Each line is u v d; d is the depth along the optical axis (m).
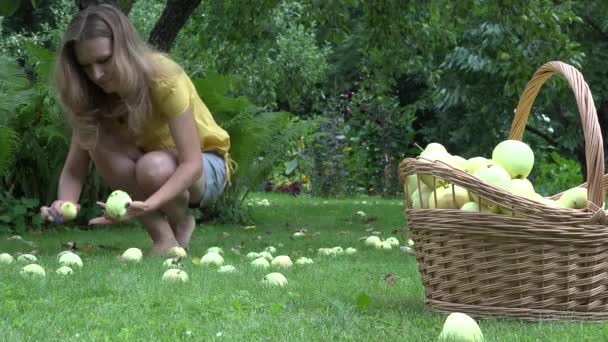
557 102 17.22
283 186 19.36
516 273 2.98
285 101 25.41
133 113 4.70
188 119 4.94
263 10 11.20
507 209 2.99
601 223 2.97
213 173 5.48
